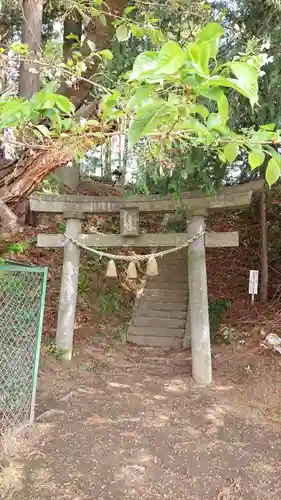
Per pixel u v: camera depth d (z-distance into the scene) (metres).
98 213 5.99
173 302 7.23
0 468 3.21
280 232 8.27
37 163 2.16
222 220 9.16
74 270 5.95
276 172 1.20
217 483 3.14
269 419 4.31
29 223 7.96
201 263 5.40
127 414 4.32
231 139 1.23
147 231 8.93
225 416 4.35
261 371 5.19
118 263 8.18
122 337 6.68
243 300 7.13
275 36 3.61
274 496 2.99
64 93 2.75
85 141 1.74
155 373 5.56
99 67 2.88
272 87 3.72
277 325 6.14
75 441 3.69
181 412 4.42
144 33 2.59
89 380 5.21
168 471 3.28
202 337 5.25
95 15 2.57
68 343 5.75
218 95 0.91
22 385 3.93
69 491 2.97
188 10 3.52
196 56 0.85
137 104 0.96
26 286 4.04
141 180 4.62
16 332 3.99
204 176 4.52
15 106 1.21
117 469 3.27
